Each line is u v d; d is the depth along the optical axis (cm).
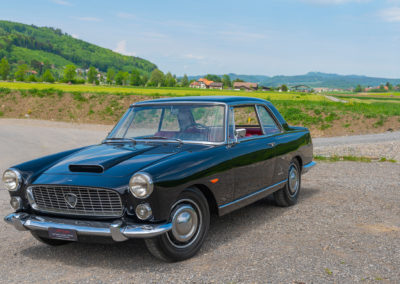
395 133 2041
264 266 354
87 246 434
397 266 351
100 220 360
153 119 476
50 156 441
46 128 2406
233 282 322
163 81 19025
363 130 2309
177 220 368
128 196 347
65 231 359
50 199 380
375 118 2448
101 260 389
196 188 389
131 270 359
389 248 398
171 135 453
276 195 568
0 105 3444
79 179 364
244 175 454
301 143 603
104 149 433
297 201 614
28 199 394
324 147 1350
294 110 2728
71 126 2616
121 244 436
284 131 572
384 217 517
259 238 438
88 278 344
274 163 521
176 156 383
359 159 1077
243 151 455
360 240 424
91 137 1861
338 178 803
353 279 323
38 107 3409
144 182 337
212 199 414
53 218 374
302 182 767
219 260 374
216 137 436
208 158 400
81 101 3472
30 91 3641
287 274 335
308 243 416
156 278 337
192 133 444
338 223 491
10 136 1891
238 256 383
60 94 3588
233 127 456
